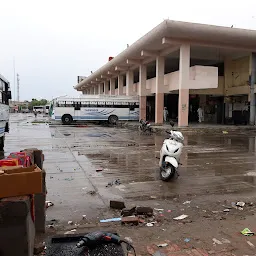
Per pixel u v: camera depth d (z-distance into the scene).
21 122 33.19
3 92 11.69
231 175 7.38
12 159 3.16
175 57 24.64
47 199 5.29
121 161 9.23
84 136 17.45
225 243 3.62
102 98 29.05
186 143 14.14
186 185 6.39
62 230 3.90
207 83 20.33
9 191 2.67
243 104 24.02
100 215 4.53
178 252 3.38
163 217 4.49
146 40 20.86
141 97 27.86
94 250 2.26
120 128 24.52
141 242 3.62
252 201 5.32
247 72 23.33
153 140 15.39
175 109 32.66
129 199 5.38
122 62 28.28
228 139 15.98
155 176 7.20
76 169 7.95
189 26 18.19
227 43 20.80
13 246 2.63
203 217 4.51
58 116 28.70
